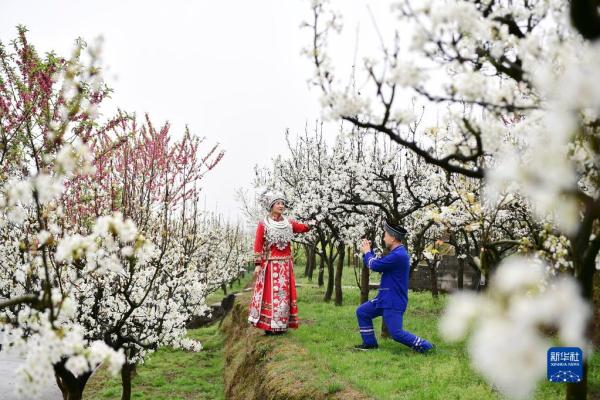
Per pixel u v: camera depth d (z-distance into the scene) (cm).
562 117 214
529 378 128
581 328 132
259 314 833
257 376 748
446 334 139
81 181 659
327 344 768
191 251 1059
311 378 606
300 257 3622
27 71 523
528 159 273
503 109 272
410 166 1151
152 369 1238
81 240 327
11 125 530
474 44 310
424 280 1620
